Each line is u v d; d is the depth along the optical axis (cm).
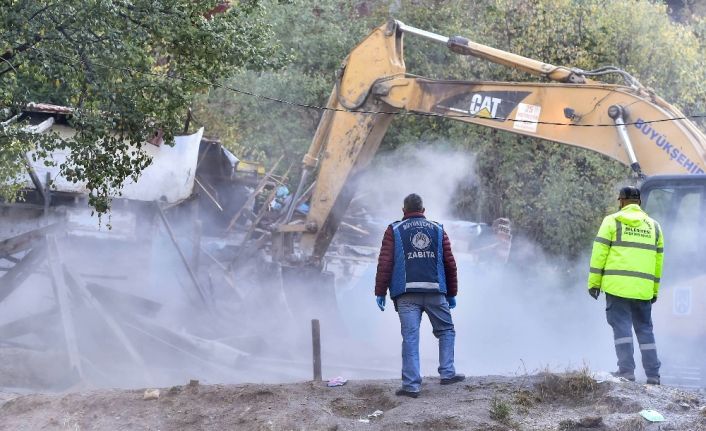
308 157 2748
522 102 2459
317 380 1512
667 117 2211
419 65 4500
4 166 2266
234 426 1247
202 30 2158
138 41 2091
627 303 1500
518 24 4331
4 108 2108
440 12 4578
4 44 2027
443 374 1421
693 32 4712
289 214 2789
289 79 4350
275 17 4394
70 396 1377
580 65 4178
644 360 1504
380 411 1312
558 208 4003
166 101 2155
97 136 2100
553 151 4072
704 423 1185
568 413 1270
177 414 1300
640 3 4325
